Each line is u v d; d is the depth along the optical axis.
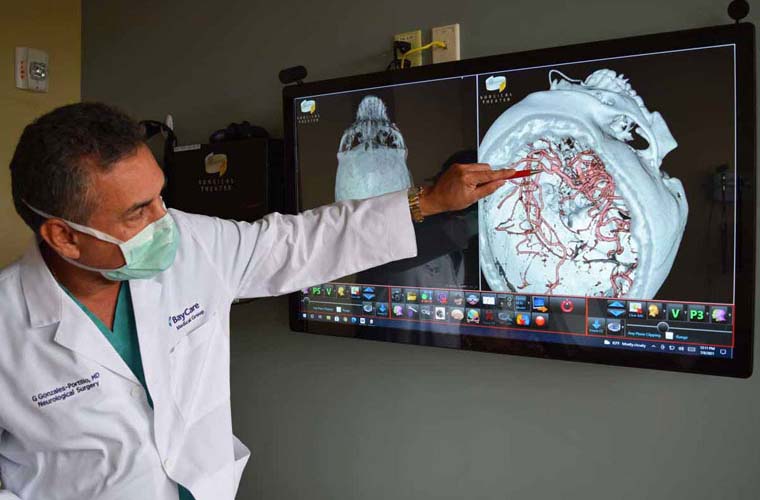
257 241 1.26
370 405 1.64
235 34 1.84
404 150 1.44
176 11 1.97
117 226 0.97
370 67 1.60
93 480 1.09
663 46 1.13
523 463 1.43
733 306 1.11
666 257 1.16
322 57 1.67
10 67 2.12
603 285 1.23
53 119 0.93
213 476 1.17
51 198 0.92
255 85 1.81
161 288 1.17
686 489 1.26
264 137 1.71
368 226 1.22
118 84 2.15
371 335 1.52
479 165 1.17
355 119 1.50
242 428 1.88
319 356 1.72
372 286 1.51
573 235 1.25
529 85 1.28
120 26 2.13
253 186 1.67
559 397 1.38
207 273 1.22
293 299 1.63
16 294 1.08
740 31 1.07
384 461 1.63
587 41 1.30
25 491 1.11
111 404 1.08
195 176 1.77
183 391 1.18
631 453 1.31
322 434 1.73
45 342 1.06
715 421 1.22
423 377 1.56
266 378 1.82
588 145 1.22
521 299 1.32
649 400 1.28
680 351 1.16
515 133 1.30
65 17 2.23
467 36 1.44
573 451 1.37
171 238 1.06
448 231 1.40
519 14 1.37
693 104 1.12
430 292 1.43
